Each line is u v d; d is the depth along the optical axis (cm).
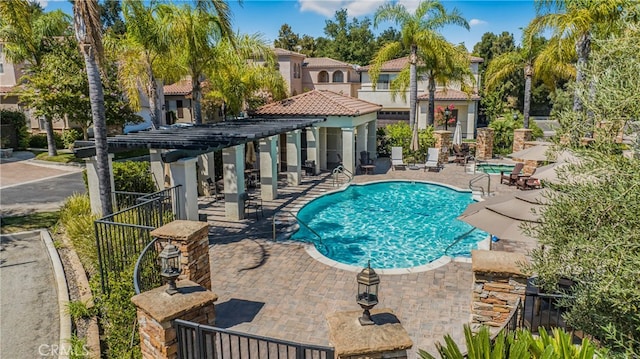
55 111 2786
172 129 1947
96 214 1551
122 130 3512
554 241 610
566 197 615
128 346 830
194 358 650
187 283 727
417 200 2133
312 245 1394
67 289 1129
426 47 3000
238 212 1684
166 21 2144
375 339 532
